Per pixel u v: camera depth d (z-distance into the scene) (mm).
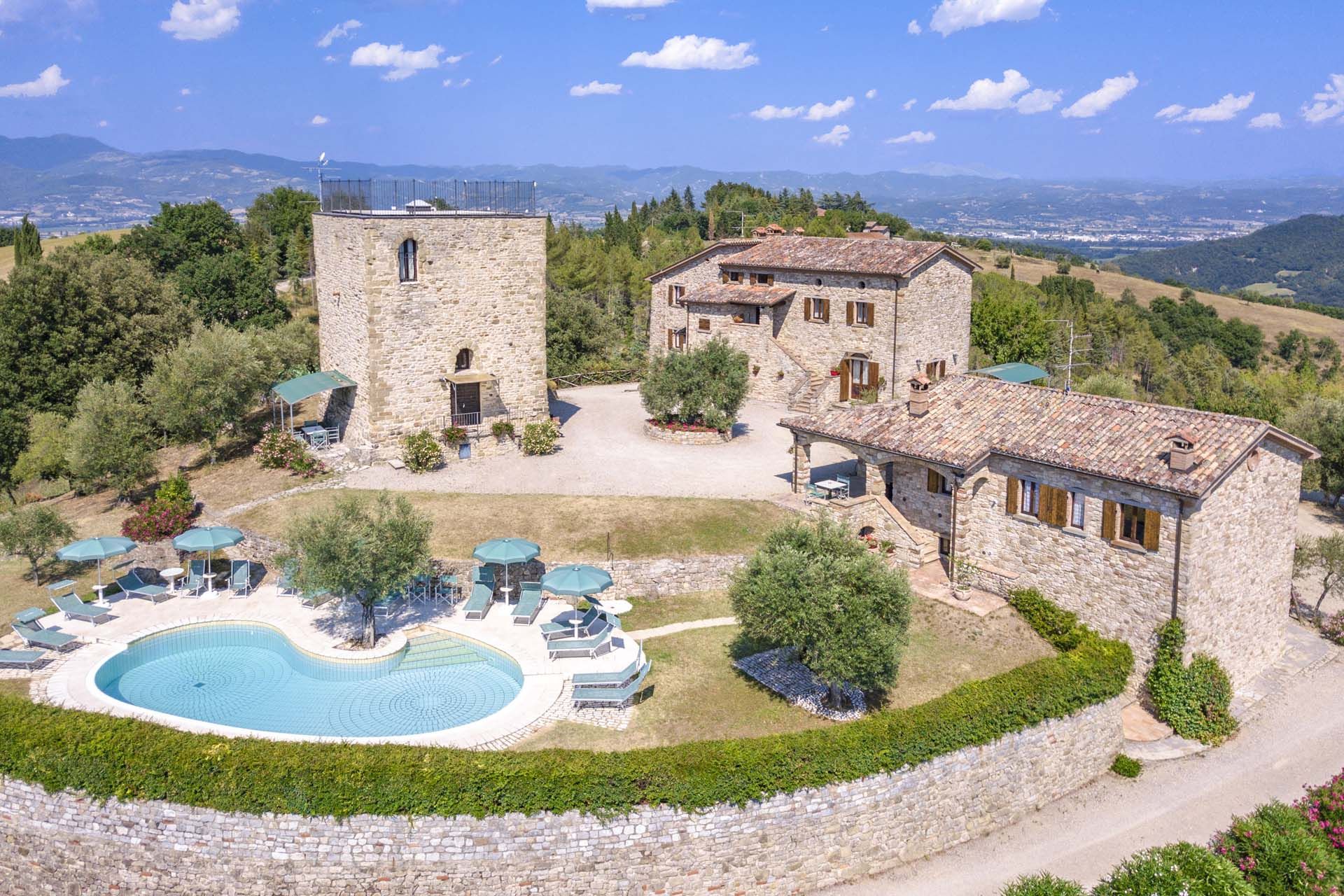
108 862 23141
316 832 22125
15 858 23812
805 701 28031
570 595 32469
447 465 46438
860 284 55781
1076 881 23578
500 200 48469
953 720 24953
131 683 29750
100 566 37562
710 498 41188
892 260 55219
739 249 63969
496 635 31938
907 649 30734
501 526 38219
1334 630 36250
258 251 101438
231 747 22859
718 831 22812
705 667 30094
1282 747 29266
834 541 28719
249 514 40406
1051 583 32500
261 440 49281
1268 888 22250
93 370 58875
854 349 56719
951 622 32219
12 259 106688
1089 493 30938
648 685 28906
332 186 48719
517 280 47562
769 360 59125
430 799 21859
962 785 25281
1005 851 25047
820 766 23344
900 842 24578
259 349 50469
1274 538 32625
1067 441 32219
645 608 34625
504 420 48312
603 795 22141
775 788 23047
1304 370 103312
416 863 22078
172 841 22672
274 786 22094
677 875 22734
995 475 33656
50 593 36219
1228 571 30688
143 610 34375
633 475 44656
